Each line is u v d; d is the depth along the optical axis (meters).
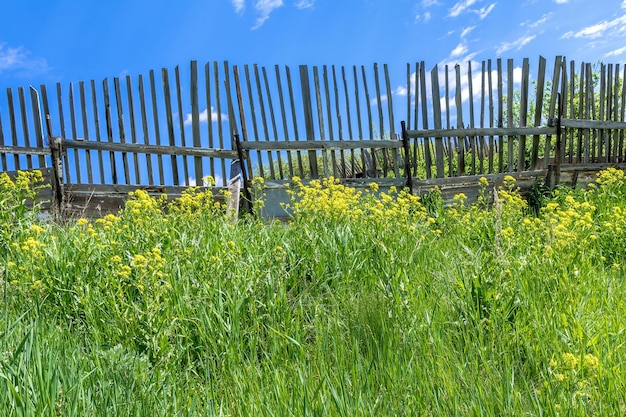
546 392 2.10
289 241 4.07
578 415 1.87
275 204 7.83
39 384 1.87
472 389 2.07
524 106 8.76
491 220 4.90
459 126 8.52
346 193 5.87
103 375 2.14
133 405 1.93
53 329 2.64
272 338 2.71
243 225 4.91
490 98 8.59
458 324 2.72
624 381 2.09
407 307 2.94
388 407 2.00
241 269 3.32
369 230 4.32
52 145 7.39
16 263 3.45
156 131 7.75
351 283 3.62
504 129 8.66
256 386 2.20
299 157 7.98
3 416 1.77
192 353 2.70
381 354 2.48
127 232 3.87
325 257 3.80
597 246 4.41
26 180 4.70
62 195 7.42
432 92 8.42
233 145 7.93
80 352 2.40
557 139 8.91
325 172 8.03
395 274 3.47
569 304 2.88
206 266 3.33
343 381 2.15
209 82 7.78
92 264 3.29
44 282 3.12
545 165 9.04
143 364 2.30
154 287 2.74
